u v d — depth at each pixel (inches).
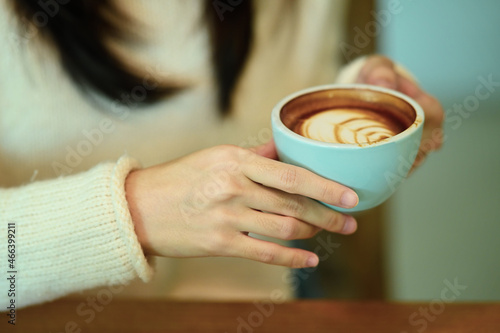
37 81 29.4
